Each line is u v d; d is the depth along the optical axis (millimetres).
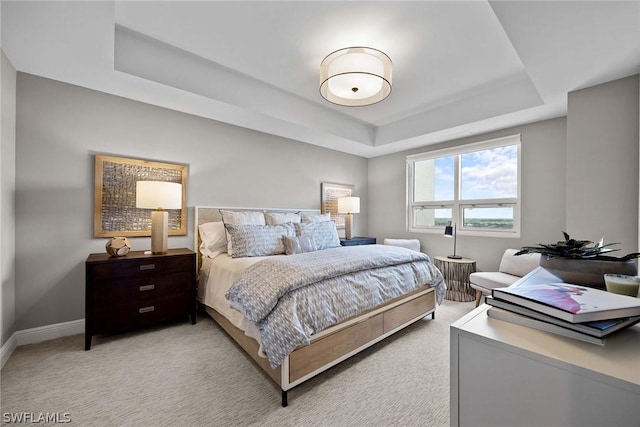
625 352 589
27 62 2148
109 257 2408
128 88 2545
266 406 1613
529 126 3395
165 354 2168
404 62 2543
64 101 2461
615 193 2285
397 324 2467
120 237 2625
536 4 1522
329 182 4672
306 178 4344
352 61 2207
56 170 2432
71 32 1808
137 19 2029
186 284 2688
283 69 2705
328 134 3865
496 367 652
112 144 2695
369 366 2033
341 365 2041
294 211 4148
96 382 1806
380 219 5164
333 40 2244
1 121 1988
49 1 1537
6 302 2090
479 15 1949
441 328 2701
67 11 1620
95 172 2598
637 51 1914
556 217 3211
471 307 3307
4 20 1682
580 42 1829
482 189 3893
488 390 667
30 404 1598
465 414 705
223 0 1830
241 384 1810
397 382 1844
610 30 1703
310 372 1755
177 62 2494
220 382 1827
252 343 1977
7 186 2094
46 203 2389
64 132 2465
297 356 1685
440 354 2207
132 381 1822
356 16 1968
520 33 1756
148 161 2885
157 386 1776
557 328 669
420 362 2086
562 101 2746
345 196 4930
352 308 2006
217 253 2973
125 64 2246
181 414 1541
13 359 2059
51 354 2139
